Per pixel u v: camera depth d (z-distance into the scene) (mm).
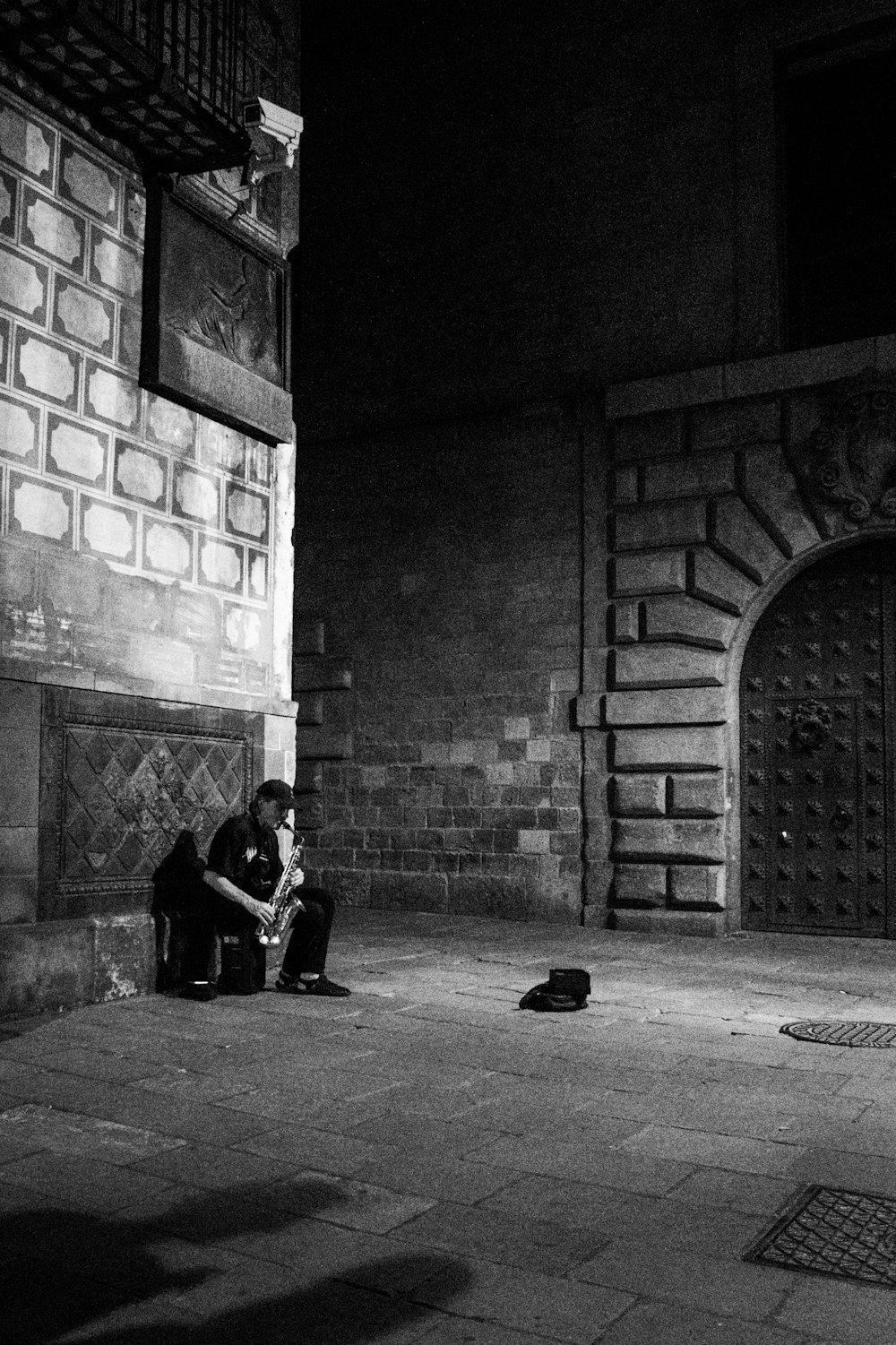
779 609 12375
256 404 9234
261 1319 3105
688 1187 4113
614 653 12930
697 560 12492
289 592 9742
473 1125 4879
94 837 7656
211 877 7785
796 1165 4363
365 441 14930
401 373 14734
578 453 13445
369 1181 4168
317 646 15008
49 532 7469
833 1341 3000
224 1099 5246
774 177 12586
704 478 12500
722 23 13008
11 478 7203
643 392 12867
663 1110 5125
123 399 8117
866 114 12664
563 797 13219
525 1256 3512
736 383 12312
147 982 7891
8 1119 4930
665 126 13258
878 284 12422
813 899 11992
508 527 13844
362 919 13219
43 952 7152
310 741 14945
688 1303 3205
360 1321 3098
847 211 12672
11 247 7289
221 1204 3932
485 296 14234
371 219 15141
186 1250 3551
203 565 8812
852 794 11883
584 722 13062
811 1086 5570
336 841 14703
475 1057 6125
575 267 13656
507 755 13625
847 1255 3523
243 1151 4512
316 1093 5363
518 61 14289
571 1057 6156
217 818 8750
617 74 13609
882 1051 6371
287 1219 3805
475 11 14625
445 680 14125
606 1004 7809
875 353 11648
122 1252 3535
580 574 13320
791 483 12039
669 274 13070
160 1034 6633
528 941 11414
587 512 13281
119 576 7977
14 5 6703
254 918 7926
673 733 12547
